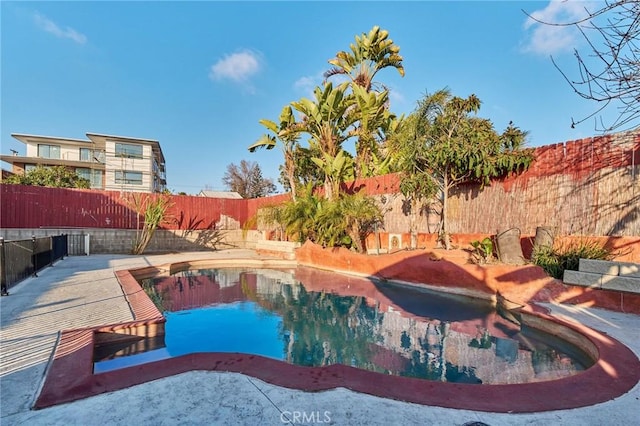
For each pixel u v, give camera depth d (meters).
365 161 15.12
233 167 39.34
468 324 5.26
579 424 2.11
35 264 7.98
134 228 15.76
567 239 6.97
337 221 11.12
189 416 2.15
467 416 2.19
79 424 2.05
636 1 2.52
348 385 2.59
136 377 2.69
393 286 8.41
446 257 8.08
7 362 2.97
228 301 6.95
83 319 4.43
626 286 4.89
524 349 4.19
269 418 2.14
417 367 3.66
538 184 7.65
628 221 6.16
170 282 9.15
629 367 2.95
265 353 4.17
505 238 7.38
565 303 5.40
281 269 11.71
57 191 14.06
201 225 17.98
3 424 2.04
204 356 3.14
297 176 18.72
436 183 9.26
